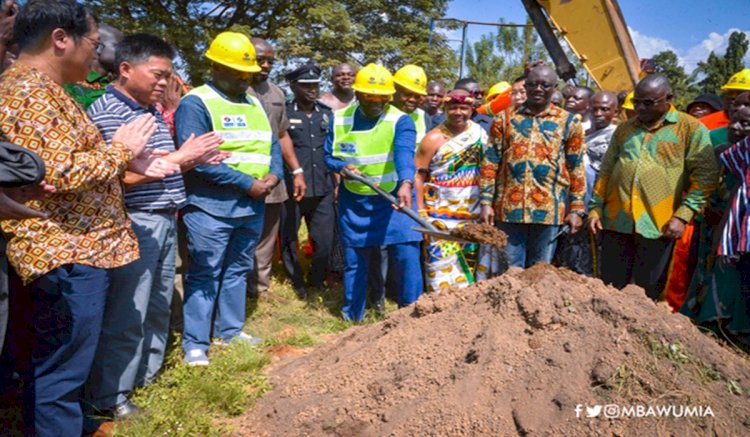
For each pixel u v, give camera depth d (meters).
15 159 2.37
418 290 5.45
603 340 3.23
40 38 2.84
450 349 3.49
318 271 6.63
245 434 3.42
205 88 4.36
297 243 6.52
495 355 3.28
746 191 4.45
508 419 2.99
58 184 2.71
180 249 5.02
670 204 4.78
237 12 23.16
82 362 3.08
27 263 2.85
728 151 4.58
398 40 23.55
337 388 3.56
